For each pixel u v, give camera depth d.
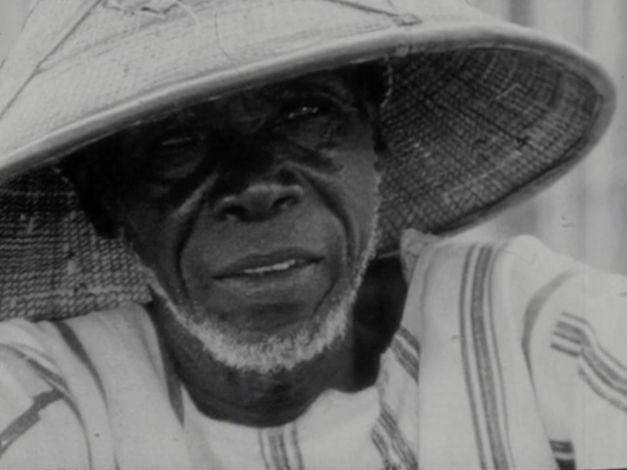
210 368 0.66
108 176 0.66
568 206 0.95
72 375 0.66
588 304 0.67
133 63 0.55
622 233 0.95
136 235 0.65
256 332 0.61
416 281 0.71
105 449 0.65
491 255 0.71
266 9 0.55
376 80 0.68
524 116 0.70
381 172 0.73
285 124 0.62
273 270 0.60
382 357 0.69
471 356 0.67
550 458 0.65
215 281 0.61
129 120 0.52
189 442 0.67
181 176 0.61
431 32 0.54
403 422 0.67
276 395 0.65
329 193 0.62
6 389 0.64
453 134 0.74
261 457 0.66
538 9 0.96
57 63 0.59
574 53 0.61
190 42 0.54
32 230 0.73
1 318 0.74
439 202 0.77
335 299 0.63
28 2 0.93
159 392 0.67
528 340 0.67
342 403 0.67
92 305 0.76
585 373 0.65
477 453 0.64
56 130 0.54
